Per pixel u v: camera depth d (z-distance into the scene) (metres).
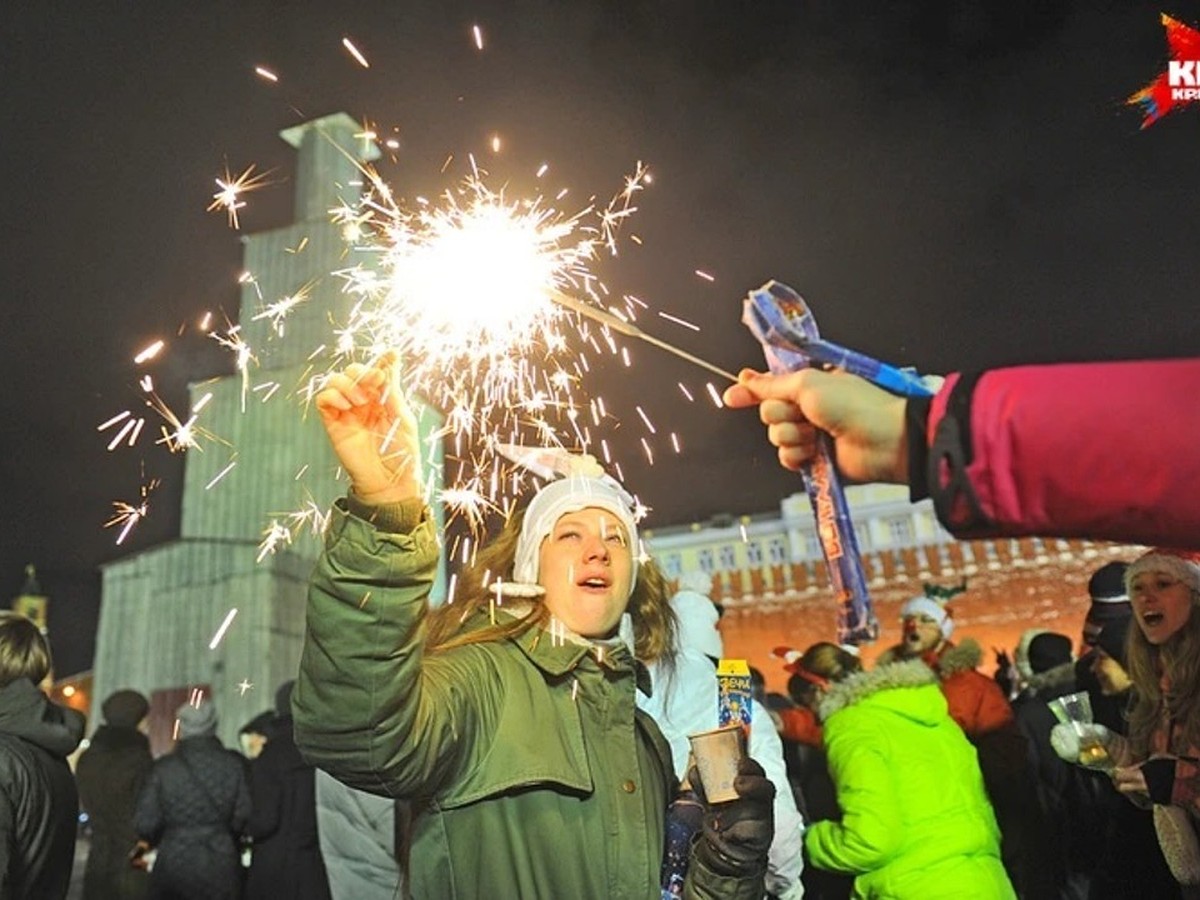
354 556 1.63
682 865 2.01
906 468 1.43
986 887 3.20
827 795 4.89
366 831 3.79
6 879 2.91
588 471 2.23
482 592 2.19
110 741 6.46
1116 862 3.44
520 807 1.87
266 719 7.00
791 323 1.55
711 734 1.98
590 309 1.66
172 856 5.23
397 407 1.67
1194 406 1.22
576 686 2.03
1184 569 2.91
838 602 1.52
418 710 1.73
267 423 21.28
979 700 4.57
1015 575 16.39
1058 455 1.28
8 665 3.18
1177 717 2.90
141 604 22.44
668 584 2.94
